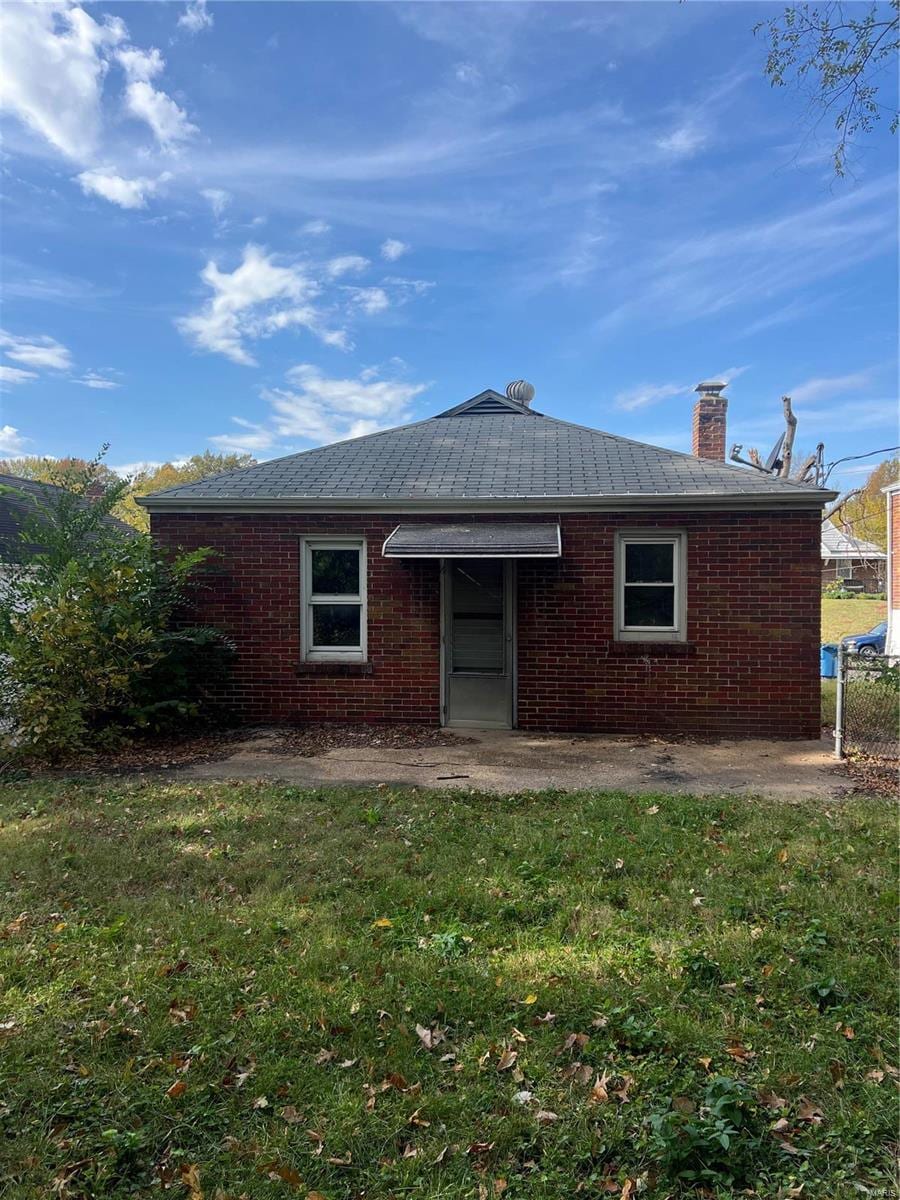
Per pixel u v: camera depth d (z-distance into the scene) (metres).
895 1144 2.26
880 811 5.66
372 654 9.45
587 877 4.38
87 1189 2.13
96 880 4.43
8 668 7.70
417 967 3.32
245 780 6.89
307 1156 2.25
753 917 3.82
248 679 9.55
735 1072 2.60
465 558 9.12
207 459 48.47
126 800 6.15
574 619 9.09
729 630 8.84
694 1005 3.01
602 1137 2.29
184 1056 2.73
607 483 9.24
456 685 9.37
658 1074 2.58
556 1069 2.63
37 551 9.52
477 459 10.34
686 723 8.95
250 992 3.15
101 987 3.21
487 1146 2.28
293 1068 2.66
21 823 5.56
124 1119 2.41
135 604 8.42
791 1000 3.04
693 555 8.87
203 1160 2.24
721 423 14.80
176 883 4.41
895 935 3.57
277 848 4.94
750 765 7.43
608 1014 2.95
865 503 49.50
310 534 9.43
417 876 4.44
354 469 10.14
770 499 8.59
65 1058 2.73
